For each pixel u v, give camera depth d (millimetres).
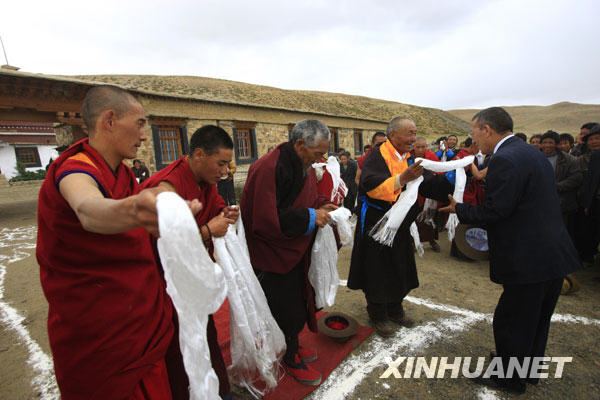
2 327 3240
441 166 2213
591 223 4160
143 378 1256
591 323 2873
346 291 3775
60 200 1047
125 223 839
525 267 1839
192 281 989
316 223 1950
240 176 13875
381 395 2109
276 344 1945
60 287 1108
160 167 11398
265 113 15312
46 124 22703
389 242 2418
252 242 2057
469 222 2020
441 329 2863
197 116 12500
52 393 2311
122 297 1166
